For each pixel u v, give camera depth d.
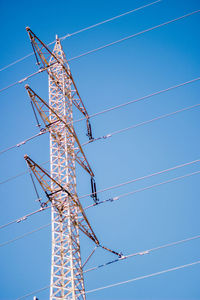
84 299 18.89
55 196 22.55
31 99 25.58
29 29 27.77
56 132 25.91
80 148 25.56
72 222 21.70
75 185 23.52
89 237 22.73
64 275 19.50
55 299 18.48
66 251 20.41
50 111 27.28
